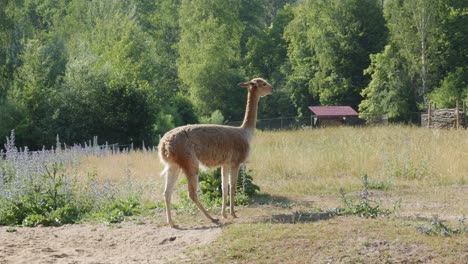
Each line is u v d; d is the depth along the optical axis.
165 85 59.47
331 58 61.91
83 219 10.99
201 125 10.32
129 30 56.19
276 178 16.66
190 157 9.87
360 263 7.29
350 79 61.66
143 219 10.73
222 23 64.31
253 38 73.12
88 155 24.98
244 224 9.23
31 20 69.00
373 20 62.03
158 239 9.03
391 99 53.09
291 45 70.25
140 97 40.88
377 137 25.70
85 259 8.00
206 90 60.84
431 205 12.07
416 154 18.20
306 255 7.59
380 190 14.38
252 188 13.51
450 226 8.74
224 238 8.40
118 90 40.25
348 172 17.30
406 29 53.00
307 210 11.51
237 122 59.88
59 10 69.31
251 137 10.78
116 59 53.34
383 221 9.20
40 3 72.25
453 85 49.66
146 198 12.95
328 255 7.54
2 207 11.13
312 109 57.22
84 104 39.50
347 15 62.06
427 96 51.34
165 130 45.00
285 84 71.44
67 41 60.34
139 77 53.69
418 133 26.55
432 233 8.27
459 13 54.19
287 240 8.10
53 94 39.56
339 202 12.77
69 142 38.84
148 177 16.80
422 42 51.97
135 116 40.59
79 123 39.34
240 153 10.58
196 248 8.20
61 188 11.78
